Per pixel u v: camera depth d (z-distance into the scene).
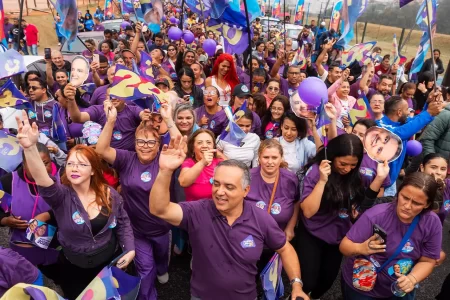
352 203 2.88
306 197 2.83
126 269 2.92
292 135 3.69
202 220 2.27
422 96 7.26
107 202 2.59
